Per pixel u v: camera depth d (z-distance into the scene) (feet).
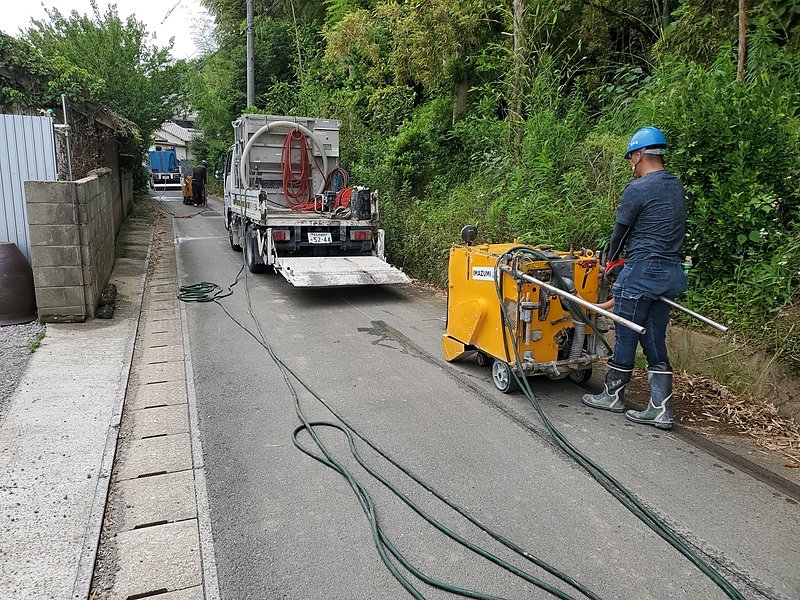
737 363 14.92
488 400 15.07
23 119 23.82
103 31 59.31
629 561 8.91
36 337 19.45
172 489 10.82
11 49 33.60
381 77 42.68
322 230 28.43
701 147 16.53
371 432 13.17
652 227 13.06
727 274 16.33
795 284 14.88
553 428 13.12
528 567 8.78
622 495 10.68
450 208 29.19
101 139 42.37
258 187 32.50
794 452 12.35
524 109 29.12
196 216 62.95
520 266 14.23
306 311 24.40
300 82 61.05
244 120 32.81
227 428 13.34
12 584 8.23
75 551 8.98
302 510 10.19
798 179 16.12
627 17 31.24
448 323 17.63
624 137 23.31
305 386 15.90
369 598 8.13
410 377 16.70
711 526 9.79
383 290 28.71
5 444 12.32
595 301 15.19
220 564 8.80
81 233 20.93
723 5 23.77
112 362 17.37
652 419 13.52
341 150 43.80
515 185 25.22
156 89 63.26
